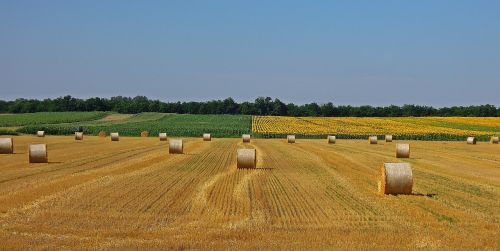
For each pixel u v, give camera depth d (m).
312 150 56.91
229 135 96.75
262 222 18.42
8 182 27.45
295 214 19.92
